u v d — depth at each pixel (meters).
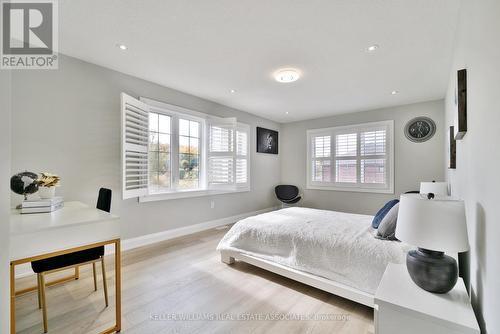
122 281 2.26
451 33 2.05
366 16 1.85
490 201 0.93
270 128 5.62
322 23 1.95
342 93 3.70
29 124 2.35
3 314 1.00
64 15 1.88
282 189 5.71
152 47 2.38
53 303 1.89
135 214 3.18
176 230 3.69
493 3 0.85
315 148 5.40
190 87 3.52
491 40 0.89
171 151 3.70
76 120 2.64
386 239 1.96
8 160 1.00
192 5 1.76
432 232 1.07
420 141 4.11
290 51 2.42
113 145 2.93
